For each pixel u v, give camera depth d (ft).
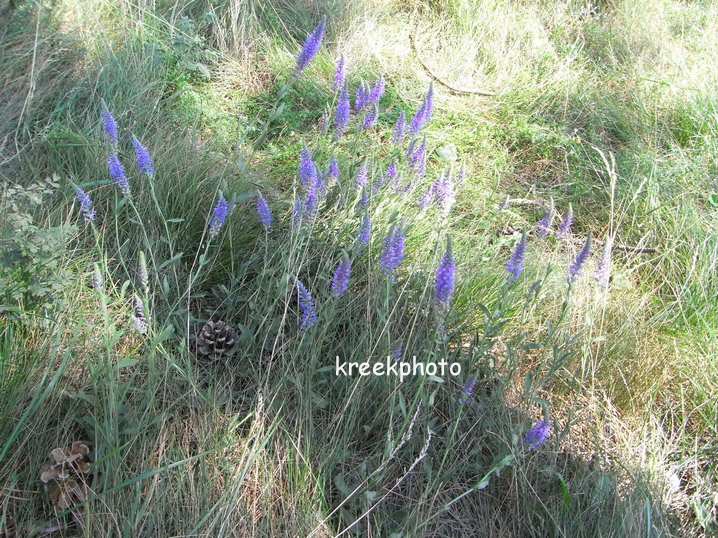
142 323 3.49
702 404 4.12
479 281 4.44
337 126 4.51
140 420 3.46
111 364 3.40
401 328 4.02
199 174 4.66
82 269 4.14
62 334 3.73
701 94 6.33
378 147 5.50
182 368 3.83
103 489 3.24
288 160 5.31
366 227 3.76
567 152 5.96
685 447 4.06
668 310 4.66
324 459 3.60
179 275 4.27
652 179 5.47
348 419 3.66
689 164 5.72
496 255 4.77
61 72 5.35
